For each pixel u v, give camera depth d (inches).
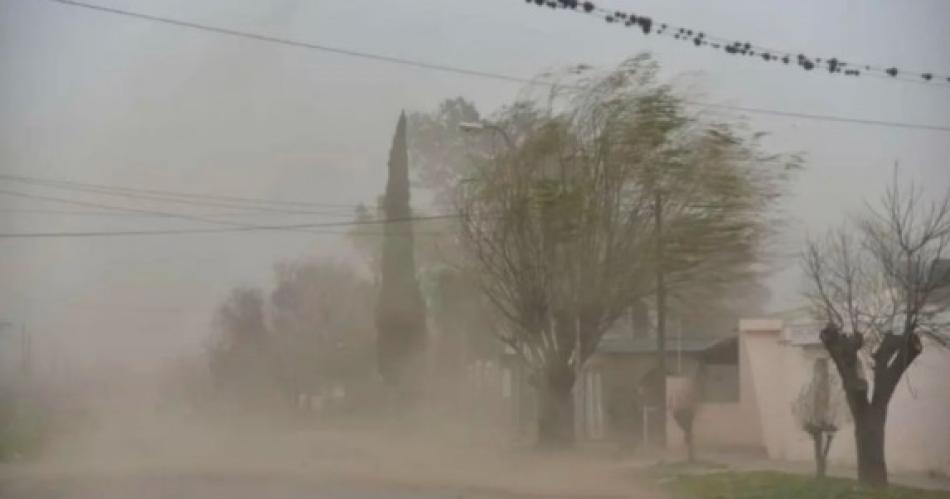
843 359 767.1
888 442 933.8
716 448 1326.3
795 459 1109.1
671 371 1598.2
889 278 823.7
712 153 1138.7
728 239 1141.1
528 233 1154.0
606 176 1140.5
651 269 1144.8
